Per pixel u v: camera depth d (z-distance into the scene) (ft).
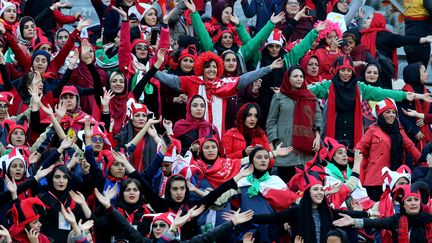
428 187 121.70
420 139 139.23
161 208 117.19
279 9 154.20
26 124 124.98
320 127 132.46
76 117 127.13
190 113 130.62
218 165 122.01
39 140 123.65
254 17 163.02
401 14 166.30
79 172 118.11
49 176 116.57
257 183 120.98
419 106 141.59
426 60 155.12
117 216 112.06
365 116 137.18
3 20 146.61
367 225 118.93
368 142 133.18
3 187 118.52
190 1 149.18
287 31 145.18
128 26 136.98
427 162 130.41
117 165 119.03
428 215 119.85
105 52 144.46
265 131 136.15
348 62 136.46
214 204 118.52
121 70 136.36
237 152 128.36
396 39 150.10
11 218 113.70
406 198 119.44
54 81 136.36
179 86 135.03
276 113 132.57
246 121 129.08
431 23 155.33
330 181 124.88
